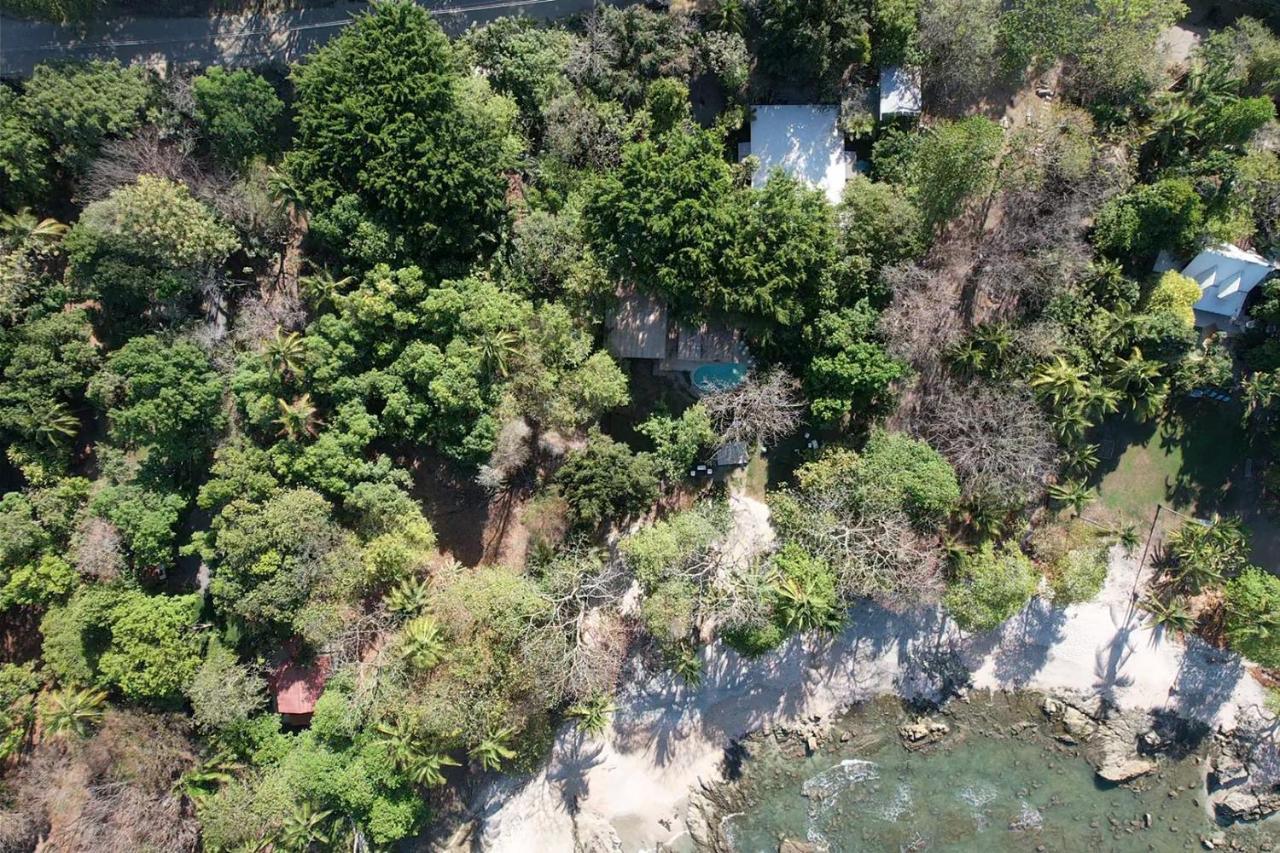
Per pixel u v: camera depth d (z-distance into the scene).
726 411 44.91
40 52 44.81
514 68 42.62
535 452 46.62
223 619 44.22
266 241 44.94
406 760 41.91
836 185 45.59
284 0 45.03
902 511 43.62
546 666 42.25
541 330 42.19
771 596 43.66
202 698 41.41
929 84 45.69
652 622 42.50
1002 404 44.16
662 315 44.91
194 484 44.56
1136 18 43.22
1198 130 44.03
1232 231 44.03
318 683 44.81
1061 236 43.97
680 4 44.47
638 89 43.31
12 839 42.50
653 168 40.38
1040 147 44.97
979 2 42.16
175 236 40.34
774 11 41.25
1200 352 45.81
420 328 41.94
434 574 44.50
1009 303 46.19
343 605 41.75
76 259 40.91
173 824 42.59
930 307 42.78
